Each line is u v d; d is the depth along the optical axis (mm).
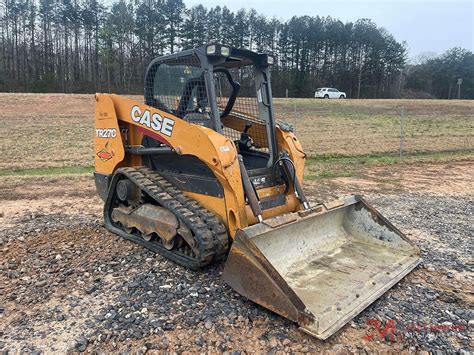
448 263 4996
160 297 4020
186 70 4758
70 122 21984
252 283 3625
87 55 65562
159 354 3188
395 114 28500
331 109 30688
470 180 10648
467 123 24422
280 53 72125
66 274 4535
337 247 4848
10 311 3809
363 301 3725
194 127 4363
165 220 4734
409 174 11383
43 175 10273
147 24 61188
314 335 3242
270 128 4910
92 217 6703
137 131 5543
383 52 75500
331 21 76062
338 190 9188
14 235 5766
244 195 4273
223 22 67375
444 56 81000
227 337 3395
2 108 25922
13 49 63125
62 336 3420
